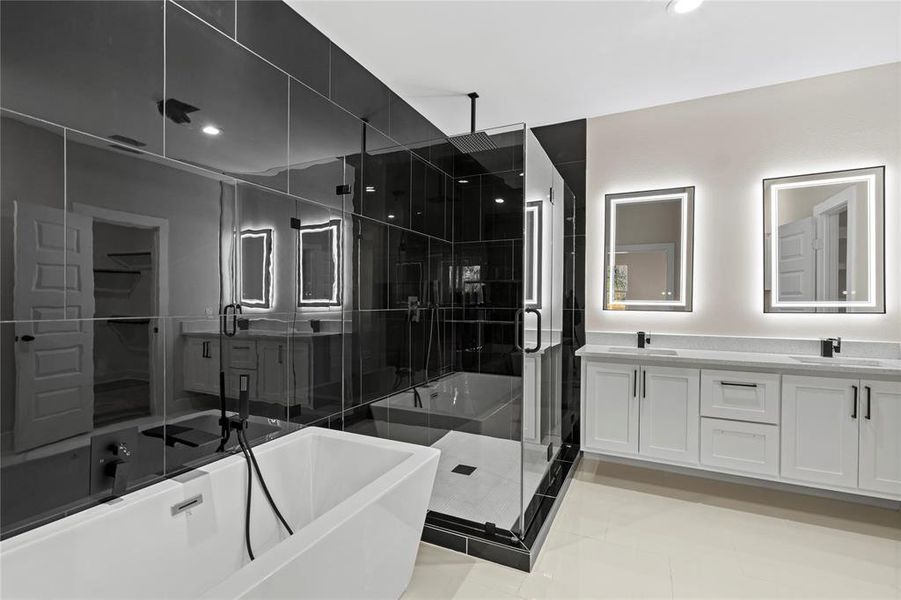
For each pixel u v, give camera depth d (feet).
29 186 4.11
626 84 9.73
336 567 4.44
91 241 4.60
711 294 10.68
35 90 4.14
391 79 9.36
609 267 11.69
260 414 6.64
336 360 8.11
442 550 7.23
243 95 6.27
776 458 8.73
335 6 7.06
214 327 5.95
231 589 3.41
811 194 9.75
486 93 10.04
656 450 9.77
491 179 8.75
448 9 7.14
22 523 4.12
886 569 6.75
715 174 10.63
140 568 4.75
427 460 6.03
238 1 6.19
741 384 9.00
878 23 7.54
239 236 6.27
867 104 9.29
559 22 7.49
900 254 9.06
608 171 11.70
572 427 11.89
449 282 9.13
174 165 5.39
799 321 9.87
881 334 9.18
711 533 7.82
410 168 9.90
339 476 6.79
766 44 8.20
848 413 8.19
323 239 7.79
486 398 8.20
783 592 6.22
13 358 4.03
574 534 7.78
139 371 5.07
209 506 5.49
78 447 4.53
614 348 11.07
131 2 4.91
